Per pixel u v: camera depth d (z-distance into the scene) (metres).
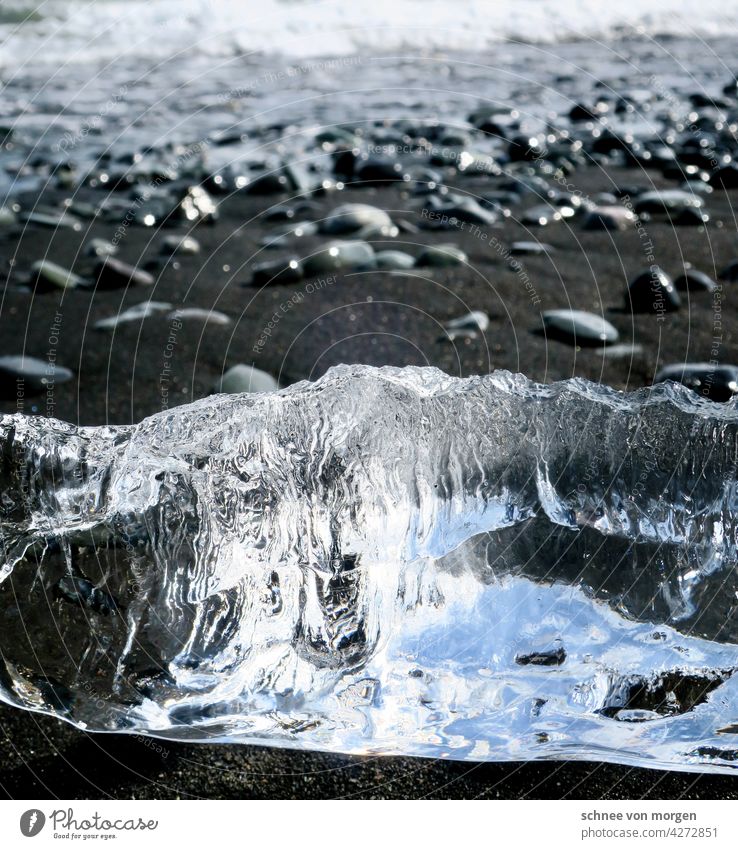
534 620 1.71
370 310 2.11
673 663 1.70
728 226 2.31
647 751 1.66
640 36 4.13
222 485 1.74
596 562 1.74
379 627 1.71
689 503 1.74
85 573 1.73
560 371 1.99
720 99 3.03
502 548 1.74
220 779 1.66
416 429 1.76
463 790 1.65
